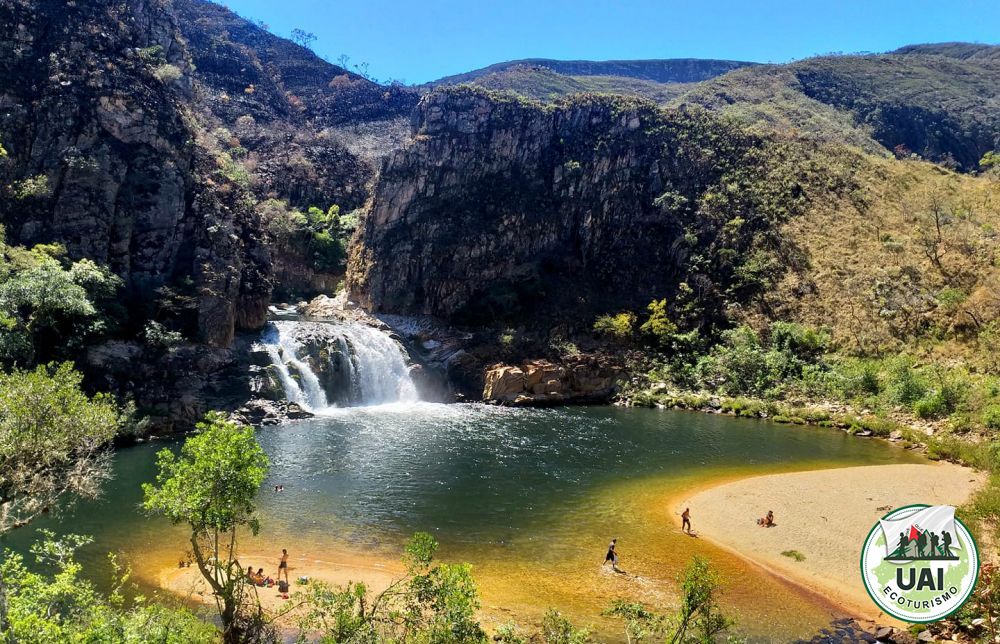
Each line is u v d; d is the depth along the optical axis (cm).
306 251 11106
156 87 7550
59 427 2481
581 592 2680
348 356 7175
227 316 6462
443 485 4219
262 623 2023
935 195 10669
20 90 6706
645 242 10250
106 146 6669
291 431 5600
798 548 3222
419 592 1855
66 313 5109
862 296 8662
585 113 11281
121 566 2773
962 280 8325
